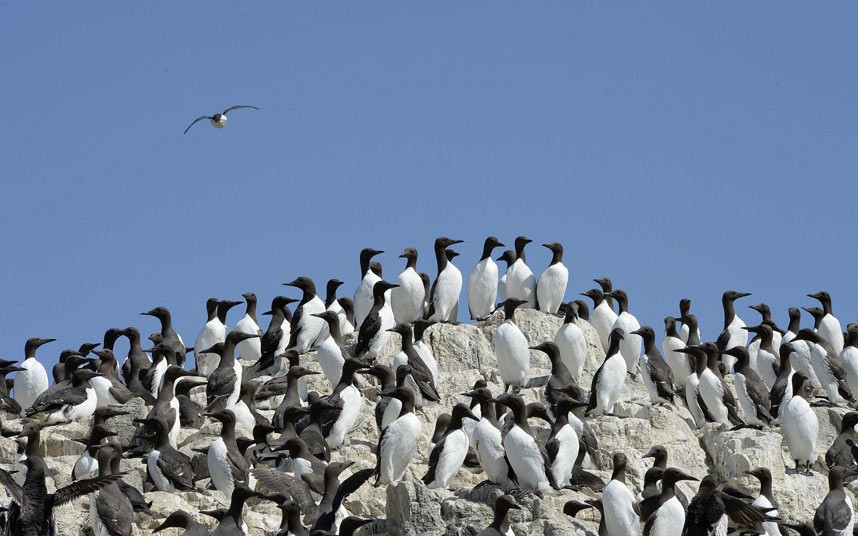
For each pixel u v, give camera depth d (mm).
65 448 32938
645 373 36625
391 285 39062
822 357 37844
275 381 37125
